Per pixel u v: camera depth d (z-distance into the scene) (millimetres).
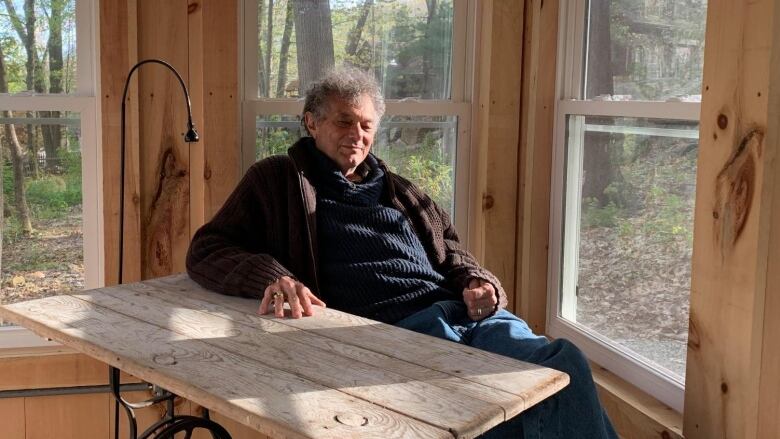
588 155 2648
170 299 2014
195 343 1666
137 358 1565
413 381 1460
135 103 2570
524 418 1748
